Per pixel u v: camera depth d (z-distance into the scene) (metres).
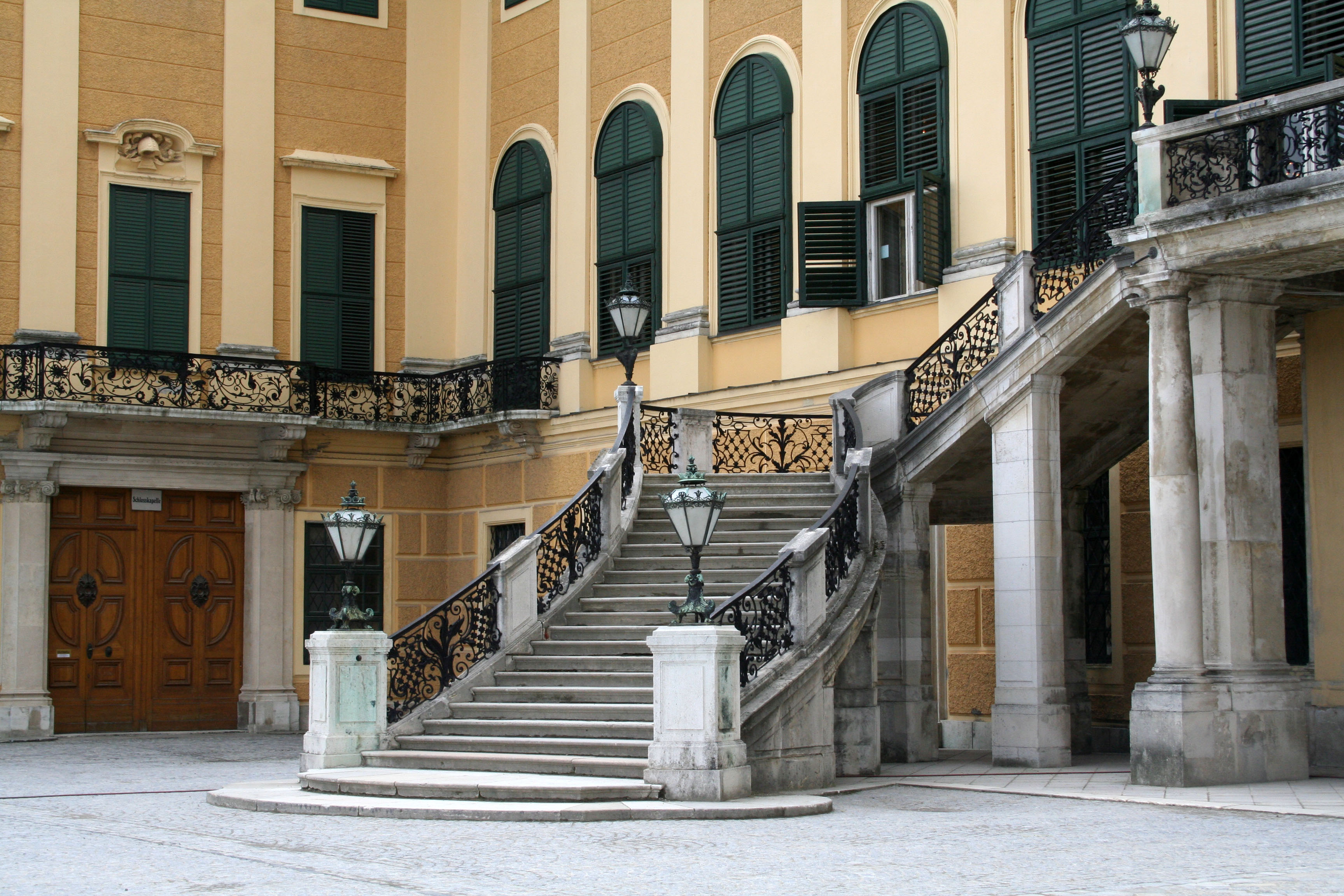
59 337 22.28
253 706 22.83
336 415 23.69
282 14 24.22
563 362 22.75
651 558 15.09
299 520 23.56
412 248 24.77
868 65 19.05
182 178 23.33
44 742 20.89
